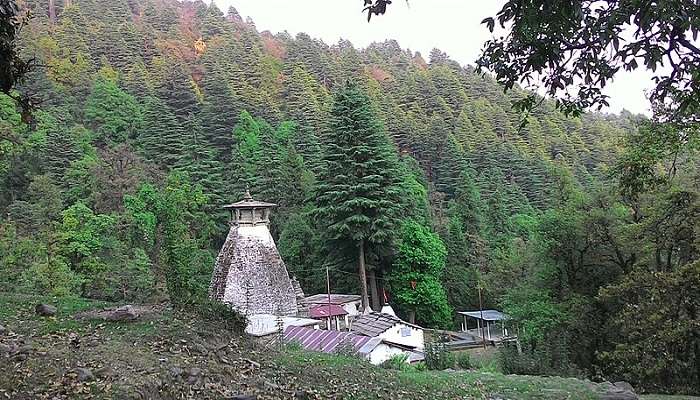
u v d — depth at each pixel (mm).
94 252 31062
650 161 13539
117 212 37594
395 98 90188
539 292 24859
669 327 16859
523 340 22922
